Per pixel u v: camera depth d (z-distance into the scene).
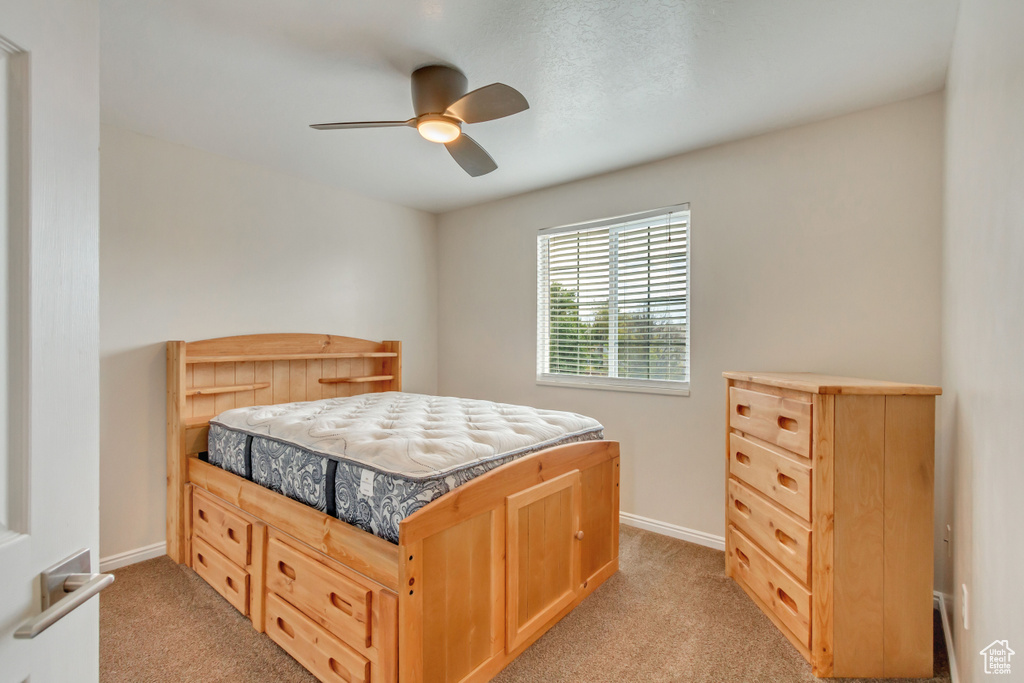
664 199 2.95
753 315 2.61
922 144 2.16
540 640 1.88
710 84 2.07
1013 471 0.96
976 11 1.32
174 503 2.56
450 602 1.51
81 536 0.68
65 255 0.66
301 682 1.65
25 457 0.61
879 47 1.80
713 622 2.01
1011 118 0.98
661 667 1.73
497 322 3.88
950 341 1.83
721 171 2.72
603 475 2.32
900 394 1.66
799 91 2.13
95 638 0.72
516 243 3.75
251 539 2.02
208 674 1.69
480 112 1.85
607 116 2.37
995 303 1.12
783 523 1.89
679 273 2.93
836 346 2.36
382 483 1.55
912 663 1.66
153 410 2.63
